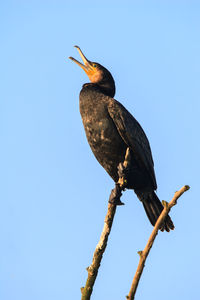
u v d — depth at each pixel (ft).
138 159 35.99
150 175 36.60
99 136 35.45
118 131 35.22
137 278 18.88
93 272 24.30
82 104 36.73
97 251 24.95
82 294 24.08
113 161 36.01
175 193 19.03
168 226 36.24
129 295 18.63
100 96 36.42
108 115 35.24
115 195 29.86
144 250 19.15
